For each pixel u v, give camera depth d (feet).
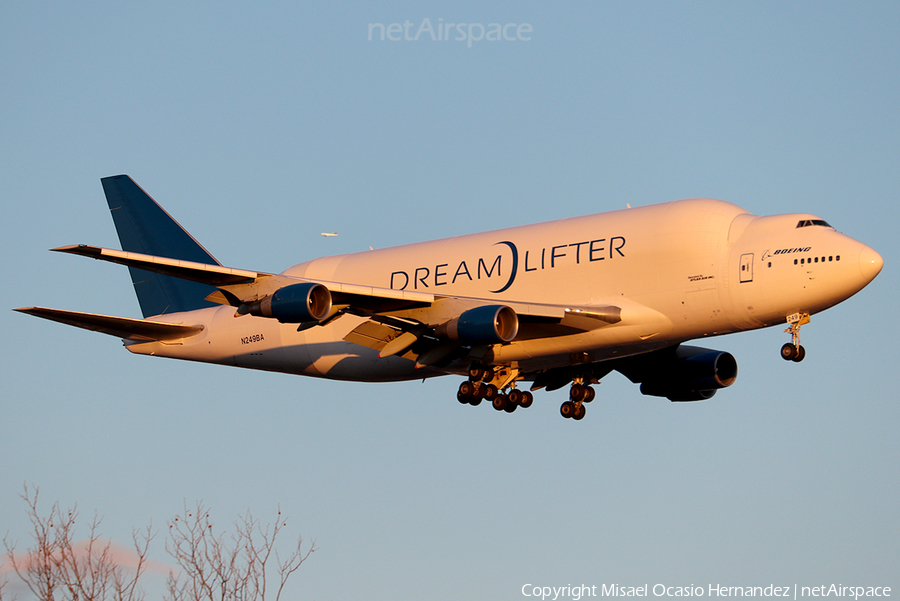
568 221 307.99
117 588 177.17
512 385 321.11
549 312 279.49
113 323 328.90
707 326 283.59
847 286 265.34
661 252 283.59
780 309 272.92
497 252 313.53
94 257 228.84
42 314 308.19
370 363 333.62
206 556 184.75
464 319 271.28
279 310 251.60
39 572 176.14
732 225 282.77
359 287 265.13
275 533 191.42
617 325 285.84
